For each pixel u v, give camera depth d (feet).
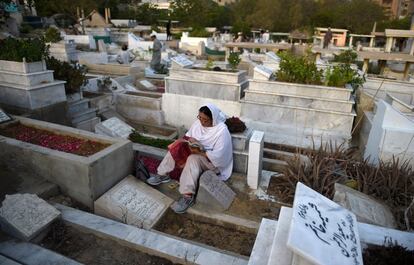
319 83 22.21
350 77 21.71
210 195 13.03
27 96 18.37
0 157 14.06
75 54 44.24
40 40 22.62
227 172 15.15
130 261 10.41
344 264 5.61
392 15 160.15
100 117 24.48
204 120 14.03
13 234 10.75
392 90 27.12
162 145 18.97
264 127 22.40
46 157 12.91
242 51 66.03
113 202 12.64
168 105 25.04
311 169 15.10
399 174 14.17
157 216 12.60
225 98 23.68
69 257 10.43
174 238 11.19
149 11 132.26
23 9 85.66
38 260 9.80
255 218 12.72
